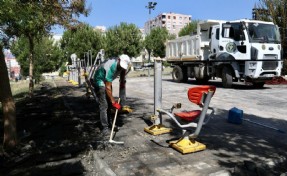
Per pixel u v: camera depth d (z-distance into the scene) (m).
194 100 4.26
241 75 11.91
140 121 6.39
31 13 4.66
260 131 5.48
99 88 5.27
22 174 3.83
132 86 14.65
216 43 12.85
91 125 6.21
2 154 4.51
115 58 5.22
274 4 18.53
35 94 12.64
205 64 14.13
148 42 45.28
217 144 4.71
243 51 11.52
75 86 15.88
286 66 17.61
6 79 4.70
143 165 3.92
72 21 10.10
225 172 3.54
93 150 4.56
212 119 6.50
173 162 4.00
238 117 6.05
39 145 4.97
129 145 4.77
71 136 5.45
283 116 6.76
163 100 9.36
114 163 4.03
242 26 11.51
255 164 3.73
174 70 16.61
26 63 24.53
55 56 33.94
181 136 5.00
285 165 3.91
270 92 11.14
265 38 11.60
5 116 4.77
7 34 6.96
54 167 3.99
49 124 6.47
